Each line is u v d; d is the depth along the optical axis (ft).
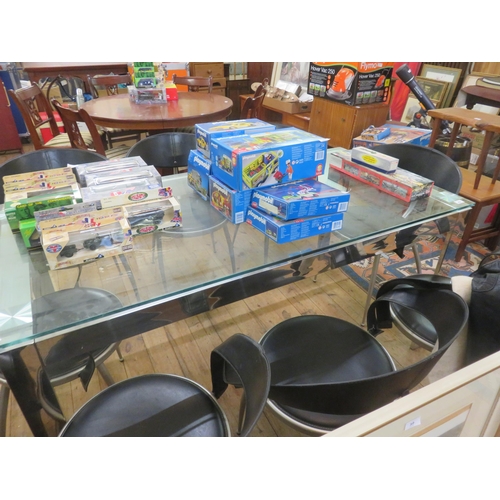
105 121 7.91
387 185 4.81
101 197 3.78
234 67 15.61
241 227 4.09
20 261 3.61
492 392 2.37
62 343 2.92
